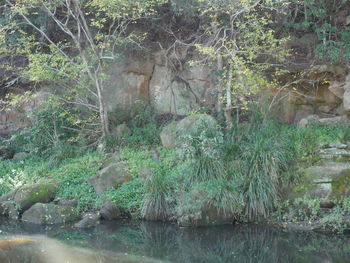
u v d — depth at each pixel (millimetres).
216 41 13578
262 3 12539
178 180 10812
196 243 8961
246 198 10242
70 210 10727
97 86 13750
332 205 9953
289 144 11219
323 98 14133
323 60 13742
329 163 10594
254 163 10406
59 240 9148
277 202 10219
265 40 13055
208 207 10016
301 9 14367
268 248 8609
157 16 15453
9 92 16312
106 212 10641
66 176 12125
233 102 13000
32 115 14227
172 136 13086
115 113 15461
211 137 11133
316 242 8883
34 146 14156
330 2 14297
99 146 13688
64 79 13992
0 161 13945
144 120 15273
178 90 15609
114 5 12445
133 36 15094
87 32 13320
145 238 9297
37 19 14953
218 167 10625
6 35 14055
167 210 10438
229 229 9812
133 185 11203
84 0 14109
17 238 9297
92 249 8547
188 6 13750
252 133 11773
